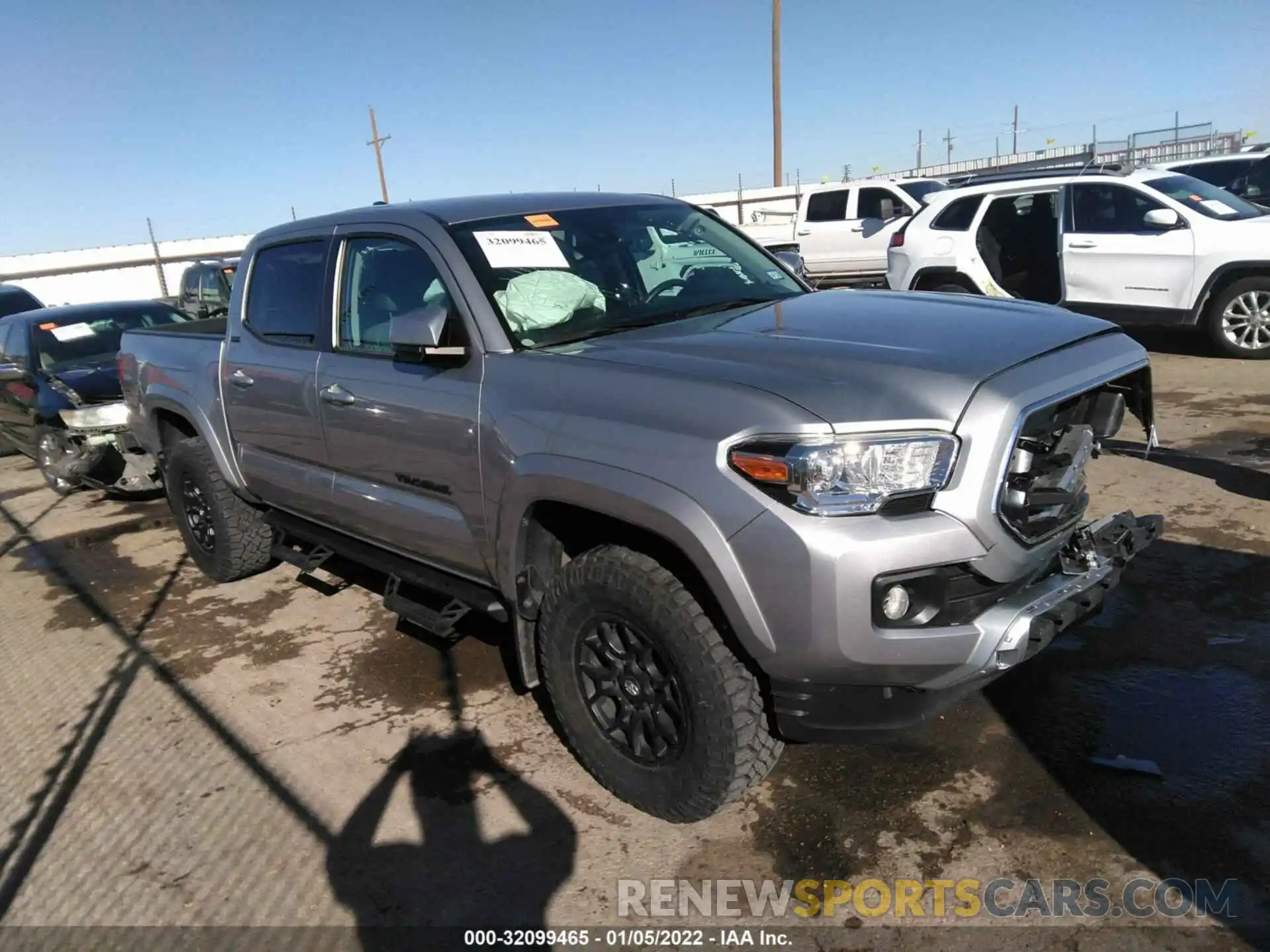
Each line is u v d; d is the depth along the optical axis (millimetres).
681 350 2852
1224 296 8508
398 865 2875
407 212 3645
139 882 2910
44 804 3387
